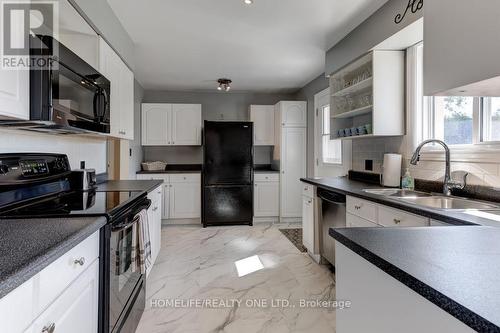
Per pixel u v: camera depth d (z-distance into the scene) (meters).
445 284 0.61
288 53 3.41
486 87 1.36
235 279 2.63
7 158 1.48
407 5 2.07
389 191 2.32
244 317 2.04
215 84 4.85
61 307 0.92
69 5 1.71
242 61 3.71
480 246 0.86
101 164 2.98
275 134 5.15
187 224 4.74
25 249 0.84
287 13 2.48
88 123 1.75
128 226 1.57
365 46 2.59
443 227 1.09
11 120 1.29
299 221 4.88
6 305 0.65
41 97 1.29
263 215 4.86
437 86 1.46
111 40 2.38
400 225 1.70
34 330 0.77
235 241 3.77
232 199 4.59
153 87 5.07
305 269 2.85
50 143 2.02
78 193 1.99
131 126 2.97
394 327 0.76
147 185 2.56
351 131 2.93
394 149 2.71
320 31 2.82
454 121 2.19
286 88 5.15
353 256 0.97
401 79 2.56
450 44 1.38
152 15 2.50
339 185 2.65
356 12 2.47
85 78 1.70
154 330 1.89
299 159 4.86
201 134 5.05
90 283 1.16
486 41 1.21
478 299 0.55
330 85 3.30
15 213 1.30
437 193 2.15
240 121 5.03
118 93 2.54
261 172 4.89
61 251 0.87
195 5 2.35
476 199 1.82
